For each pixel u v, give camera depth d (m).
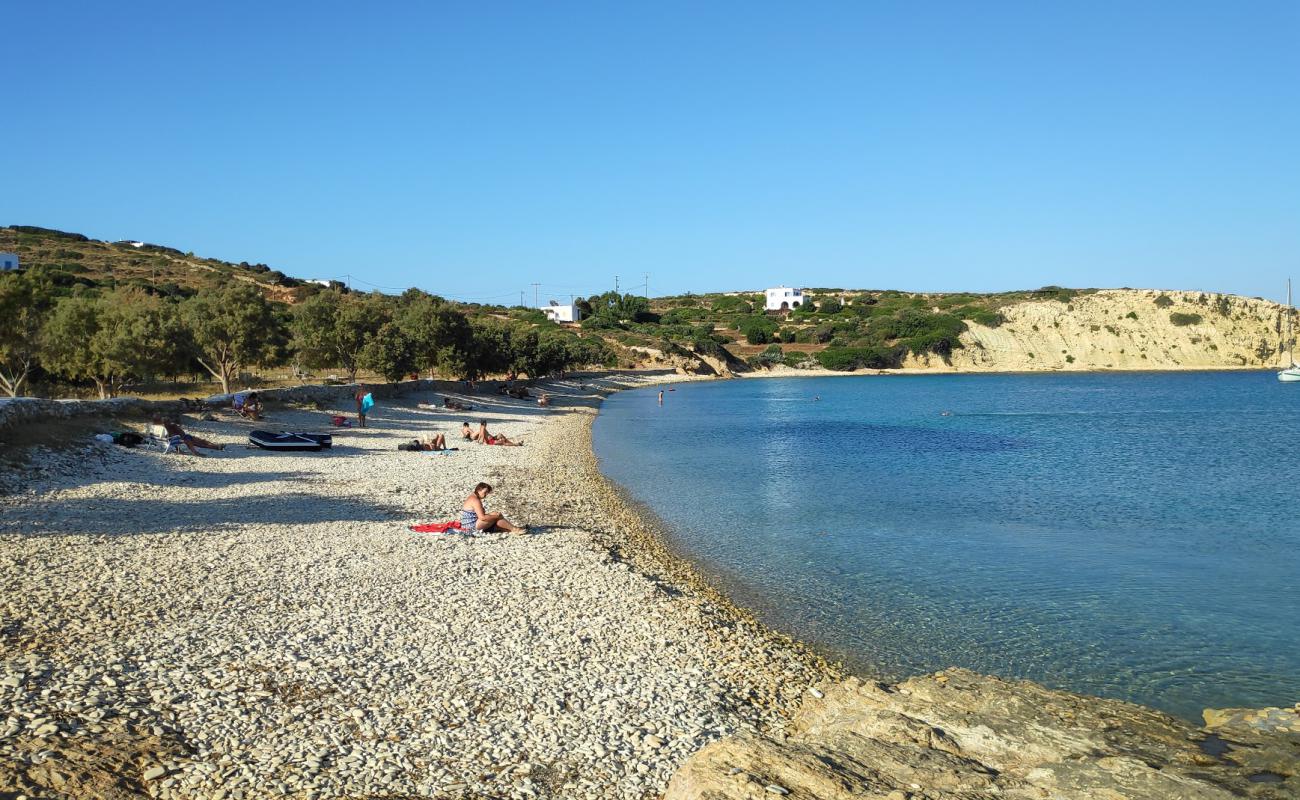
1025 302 199.25
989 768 8.46
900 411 80.94
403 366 62.00
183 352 46.81
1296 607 17.44
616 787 8.62
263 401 42.00
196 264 148.00
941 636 15.45
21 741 7.87
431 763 8.75
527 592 15.50
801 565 20.48
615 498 29.22
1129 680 13.55
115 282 111.38
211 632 11.66
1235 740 9.04
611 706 10.75
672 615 15.09
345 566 16.17
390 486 26.30
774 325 193.00
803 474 37.00
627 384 128.25
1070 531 24.89
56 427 26.11
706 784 7.87
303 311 62.94
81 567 14.20
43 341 37.81
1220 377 155.00
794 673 13.03
